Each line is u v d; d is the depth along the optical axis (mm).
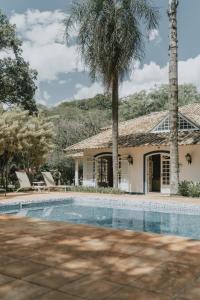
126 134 25703
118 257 4895
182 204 13562
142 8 18219
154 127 23969
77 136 36156
